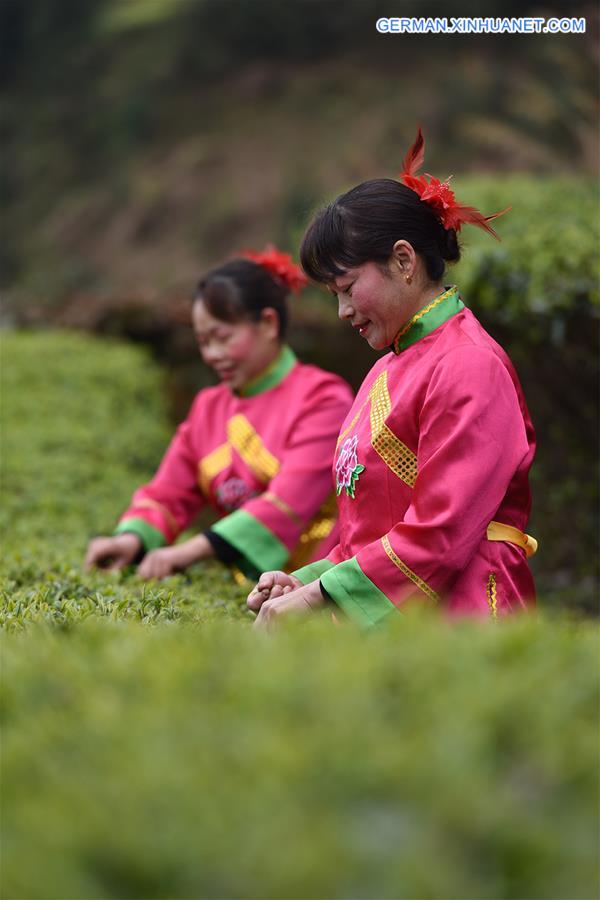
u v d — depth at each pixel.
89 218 36.16
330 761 1.83
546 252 7.76
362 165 33.00
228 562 5.62
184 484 6.21
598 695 2.13
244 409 6.00
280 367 5.99
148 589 4.54
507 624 2.58
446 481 3.53
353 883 1.67
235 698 2.08
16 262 36.38
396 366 3.85
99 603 3.83
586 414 8.40
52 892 1.65
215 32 38.56
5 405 10.41
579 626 3.18
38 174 38.34
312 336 12.52
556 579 9.05
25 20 41.22
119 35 40.06
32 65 40.94
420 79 34.38
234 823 1.73
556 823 1.77
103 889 1.67
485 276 7.96
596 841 1.76
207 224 34.19
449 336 3.76
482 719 1.94
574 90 31.09
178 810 1.75
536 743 1.90
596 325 7.61
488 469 3.54
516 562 3.82
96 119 38.62
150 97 38.16
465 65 33.25
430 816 1.75
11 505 7.55
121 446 9.97
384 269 3.78
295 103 36.34
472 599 3.68
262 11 37.91
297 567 5.78
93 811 1.75
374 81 35.25
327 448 5.77
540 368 8.46
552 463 8.99
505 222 8.59
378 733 1.91
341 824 1.74
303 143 35.00
